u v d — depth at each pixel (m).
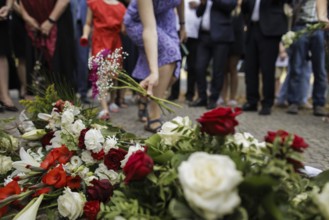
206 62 6.07
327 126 4.64
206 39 5.97
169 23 3.27
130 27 3.20
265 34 5.21
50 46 4.86
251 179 1.03
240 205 1.05
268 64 5.34
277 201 1.09
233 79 6.53
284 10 5.23
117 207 1.24
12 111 4.85
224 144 1.21
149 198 1.26
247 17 5.44
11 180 1.80
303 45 5.42
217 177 0.94
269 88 5.40
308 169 1.75
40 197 1.61
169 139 1.38
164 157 1.30
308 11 5.11
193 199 0.94
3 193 1.63
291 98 5.66
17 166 1.82
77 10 5.88
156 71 2.62
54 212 1.67
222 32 5.71
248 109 5.76
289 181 1.16
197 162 0.97
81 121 1.92
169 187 1.19
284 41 3.21
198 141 1.26
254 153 1.20
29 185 1.75
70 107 2.08
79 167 1.74
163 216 1.20
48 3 4.86
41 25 4.86
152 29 2.78
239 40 6.26
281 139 1.14
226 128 1.15
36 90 2.55
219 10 5.72
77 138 1.86
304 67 6.01
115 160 1.70
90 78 2.21
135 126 4.22
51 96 2.26
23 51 5.84
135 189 1.27
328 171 1.38
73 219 1.59
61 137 1.88
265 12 5.24
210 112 1.19
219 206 0.93
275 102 6.79
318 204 1.09
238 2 6.04
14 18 5.72
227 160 0.97
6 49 4.82
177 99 7.10
